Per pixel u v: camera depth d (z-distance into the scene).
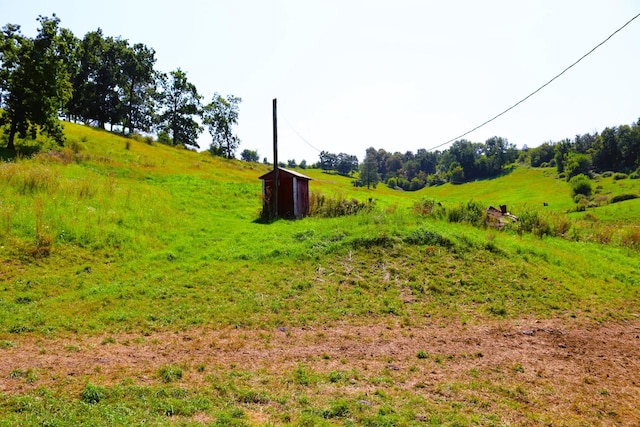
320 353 8.85
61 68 30.25
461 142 164.25
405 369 8.22
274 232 20.05
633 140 122.62
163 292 12.20
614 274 17.89
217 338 9.40
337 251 16.23
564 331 11.16
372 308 11.93
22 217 16.14
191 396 6.48
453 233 18.20
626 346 10.41
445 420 6.14
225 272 14.17
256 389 6.88
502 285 14.29
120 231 17.44
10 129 29.14
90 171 27.89
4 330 9.00
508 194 111.88
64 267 13.80
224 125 92.19
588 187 93.19
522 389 7.50
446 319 11.56
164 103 81.25
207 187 32.06
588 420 6.52
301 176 26.34
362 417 6.05
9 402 5.80
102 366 7.54
